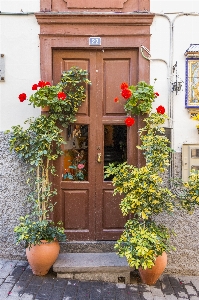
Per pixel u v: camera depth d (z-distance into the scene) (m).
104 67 4.43
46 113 4.32
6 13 4.31
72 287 3.81
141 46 4.32
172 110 4.31
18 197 4.39
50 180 4.39
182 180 4.08
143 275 3.92
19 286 3.78
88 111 4.43
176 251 4.34
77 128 4.46
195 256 4.34
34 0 4.32
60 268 3.96
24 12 4.31
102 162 4.45
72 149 4.47
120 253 3.55
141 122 4.34
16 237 3.98
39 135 4.14
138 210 3.65
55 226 4.40
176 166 4.33
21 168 4.38
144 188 3.59
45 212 4.07
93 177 4.45
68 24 4.30
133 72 4.41
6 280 3.90
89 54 4.41
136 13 4.25
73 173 4.48
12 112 4.38
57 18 4.29
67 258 4.20
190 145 4.29
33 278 3.96
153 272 3.84
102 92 4.43
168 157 4.09
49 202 4.34
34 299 3.54
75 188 4.45
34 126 4.16
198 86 4.29
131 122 3.93
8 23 4.34
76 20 4.28
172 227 4.34
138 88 4.14
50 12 4.26
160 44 4.32
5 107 4.37
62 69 4.42
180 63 4.32
